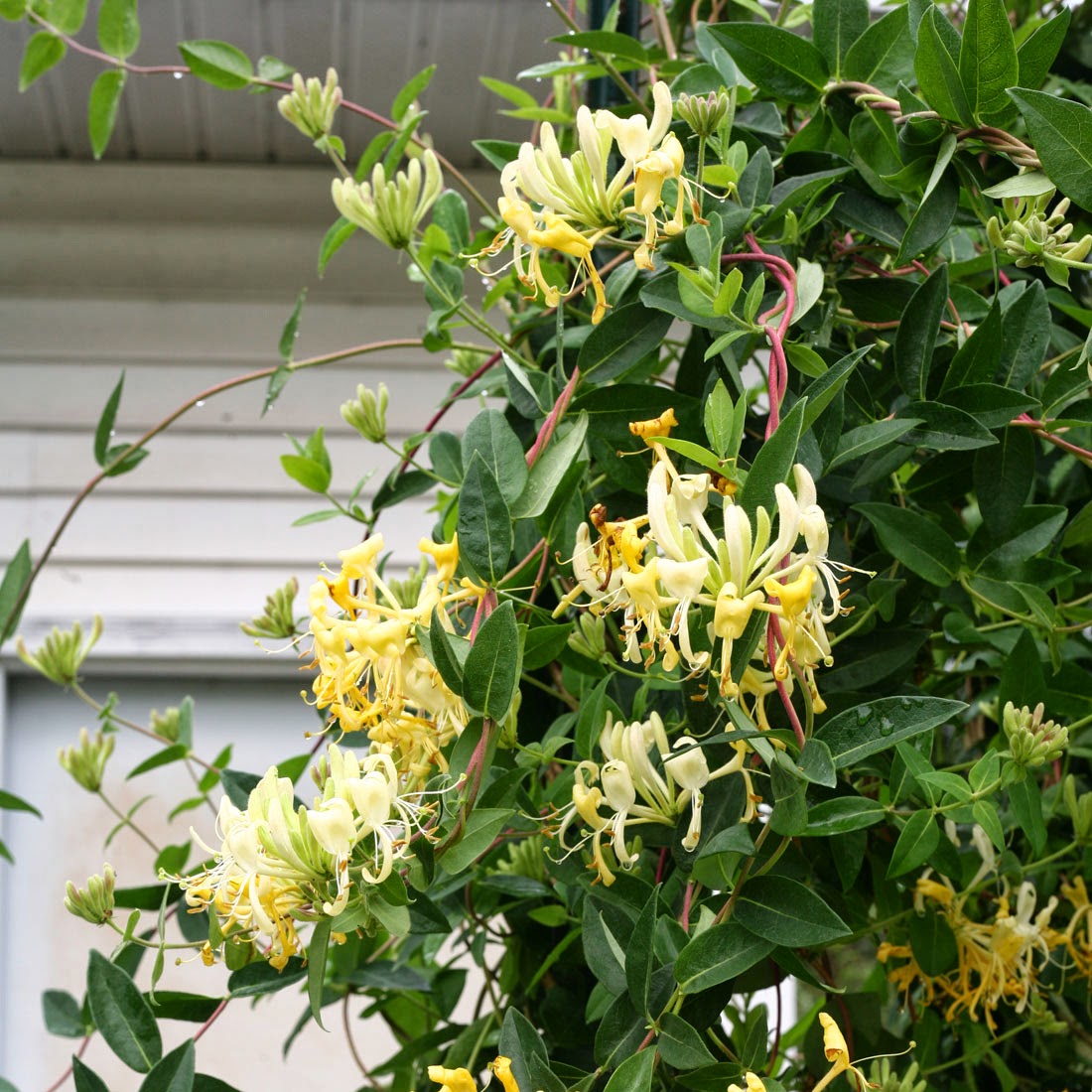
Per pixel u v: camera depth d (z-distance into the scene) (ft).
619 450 4.08
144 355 8.32
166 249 8.32
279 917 3.54
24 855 7.86
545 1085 3.60
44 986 7.70
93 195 8.13
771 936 3.64
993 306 3.96
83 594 8.01
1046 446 4.57
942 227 3.99
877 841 4.26
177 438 8.28
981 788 3.92
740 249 4.09
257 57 7.02
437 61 7.04
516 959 4.51
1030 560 4.07
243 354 8.39
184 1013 4.00
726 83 4.36
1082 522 4.22
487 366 4.44
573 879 3.96
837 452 3.86
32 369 8.24
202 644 7.98
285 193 8.27
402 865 3.56
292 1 6.58
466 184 4.61
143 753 8.07
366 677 3.70
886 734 3.60
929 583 4.24
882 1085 4.06
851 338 4.33
